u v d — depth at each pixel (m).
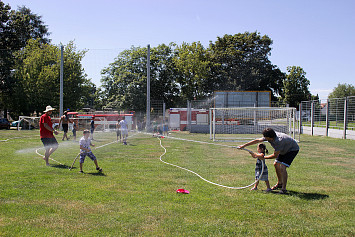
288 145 6.24
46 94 33.44
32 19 47.25
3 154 11.02
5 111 43.06
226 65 49.47
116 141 17.92
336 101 22.33
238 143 17.61
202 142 17.41
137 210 4.97
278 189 6.60
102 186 6.48
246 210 5.10
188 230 4.21
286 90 45.00
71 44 33.69
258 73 48.56
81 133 24.14
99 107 40.19
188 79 45.69
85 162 9.70
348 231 4.26
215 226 4.36
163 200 5.55
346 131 21.05
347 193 6.27
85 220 4.51
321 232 4.22
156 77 46.31
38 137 19.00
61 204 5.22
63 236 3.95
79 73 34.09
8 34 43.50
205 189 6.41
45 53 34.94
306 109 27.02
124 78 40.31
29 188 6.21
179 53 45.72
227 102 31.47
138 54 41.34
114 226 4.30
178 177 7.57
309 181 7.35
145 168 8.73
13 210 4.88
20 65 37.00
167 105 47.00
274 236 4.07
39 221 4.46
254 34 50.00
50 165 8.91
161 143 16.89
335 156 11.94
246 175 7.98
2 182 6.62
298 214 4.95
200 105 31.69
